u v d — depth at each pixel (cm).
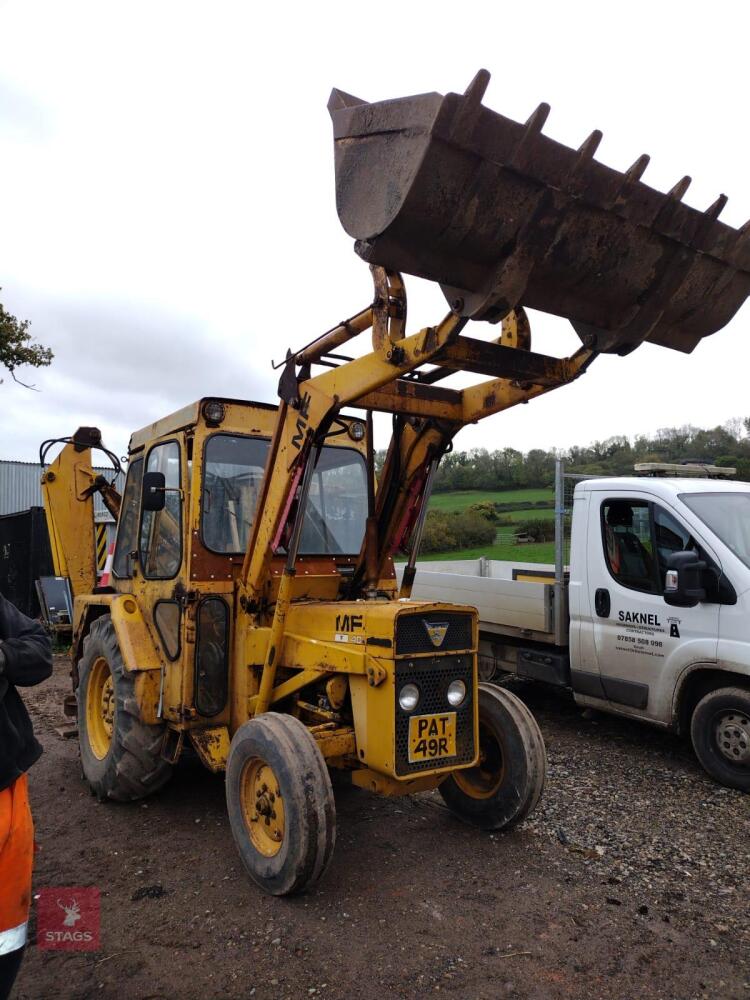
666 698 542
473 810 425
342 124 288
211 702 430
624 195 284
